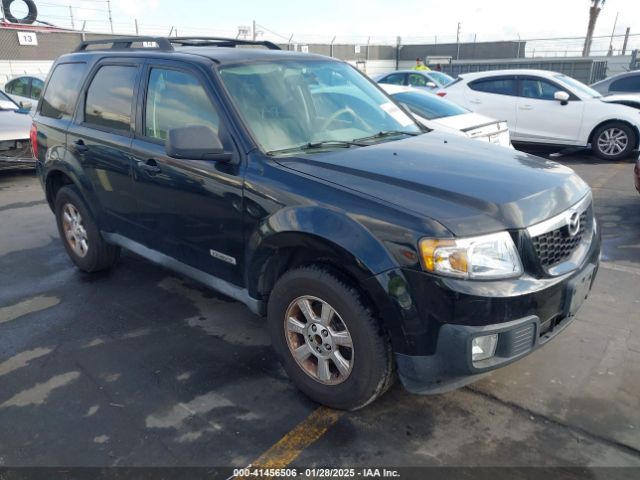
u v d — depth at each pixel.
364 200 2.59
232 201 3.10
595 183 7.91
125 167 3.87
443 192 2.60
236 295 3.31
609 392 3.02
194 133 2.97
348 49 30.48
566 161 9.77
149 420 2.87
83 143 4.27
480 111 10.50
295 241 2.78
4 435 2.78
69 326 3.93
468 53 30.58
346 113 3.68
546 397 2.99
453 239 2.36
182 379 3.24
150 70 3.75
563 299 2.63
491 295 2.36
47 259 5.30
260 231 2.93
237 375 3.27
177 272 3.79
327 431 2.77
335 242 2.56
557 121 9.83
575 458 2.54
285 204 2.82
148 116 3.74
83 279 4.79
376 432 2.75
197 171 3.29
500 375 3.20
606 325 3.76
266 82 3.46
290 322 2.97
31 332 3.84
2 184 8.61
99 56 4.34
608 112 9.39
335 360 2.80
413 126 3.99
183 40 4.30
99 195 4.29
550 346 3.50
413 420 2.84
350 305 2.61
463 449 2.62
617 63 22.88
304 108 3.48
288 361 3.04
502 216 2.49
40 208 7.19
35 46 21.73
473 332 2.37
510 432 2.73
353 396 2.75
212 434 2.76
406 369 2.53
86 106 4.35
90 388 3.17
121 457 2.61
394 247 2.44
